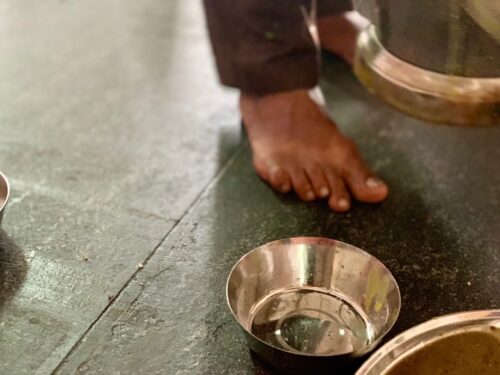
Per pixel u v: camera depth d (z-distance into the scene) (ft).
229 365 1.15
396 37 1.25
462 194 1.60
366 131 1.84
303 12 1.64
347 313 1.22
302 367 1.08
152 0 2.58
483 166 1.70
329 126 1.65
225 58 1.74
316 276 1.27
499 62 1.18
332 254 1.25
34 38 2.29
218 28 1.70
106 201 1.54
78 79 2.05
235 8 1.64
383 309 1.17
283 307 1.23
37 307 1.25
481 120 1.26
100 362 1.15
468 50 1.17
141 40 2.31
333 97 1.99
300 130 1.64
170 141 1.78
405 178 1.65
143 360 1.16
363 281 1.23
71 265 1.35
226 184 1.62
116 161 1.69
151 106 1.93
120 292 1.29
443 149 1.77
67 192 1.57
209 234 1.46
